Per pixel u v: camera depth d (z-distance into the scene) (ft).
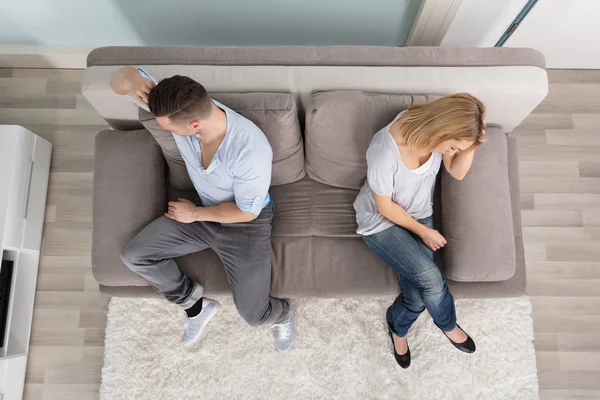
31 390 7.00
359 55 5.51
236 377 6.75
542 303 7.11
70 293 7.29
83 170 7.70
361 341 6.79
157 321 6.93
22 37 7.23
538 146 7.63
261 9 6.31
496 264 5.38
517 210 5.93
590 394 6.81
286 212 6.06
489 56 5.41
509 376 6.66
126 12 6.49
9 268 6.85
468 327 6.79
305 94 5.56
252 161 4.83
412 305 5.64
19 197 6.77
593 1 6.00
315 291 5.81
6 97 7.91
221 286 5.88
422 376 6.67
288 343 6.65
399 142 4.79
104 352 6.95
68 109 7.90
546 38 6.90
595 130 7.67
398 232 5.38
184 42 7.21
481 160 5.53
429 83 5.30
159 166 5.87
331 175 5.85
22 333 7.04
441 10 5.82
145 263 5.48
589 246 7.29
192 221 5.52
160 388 6.76
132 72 4.97
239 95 5.25
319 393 6.68
